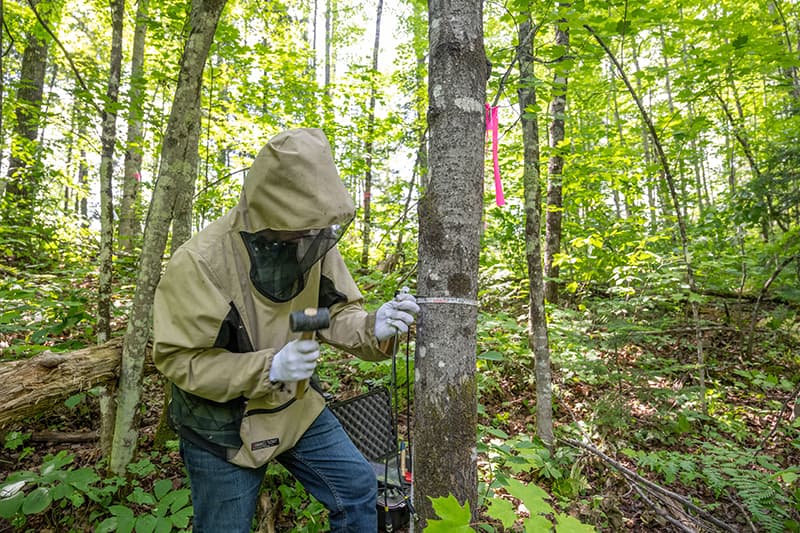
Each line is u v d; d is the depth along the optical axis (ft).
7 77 24.75
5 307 11.69
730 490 9.09
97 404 10.64
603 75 22.65
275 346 5.13
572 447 9.81
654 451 10.37
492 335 13.56
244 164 20.16
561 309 16.65
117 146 14.78
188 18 11.50
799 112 17.52
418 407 4.84
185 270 4.69
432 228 4.78
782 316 17.19
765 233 20.03
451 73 4.74
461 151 4.69
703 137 22.77
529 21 11.57
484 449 7.52
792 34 20.95
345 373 11.84
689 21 11.97
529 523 3.24
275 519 7.41
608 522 7.84
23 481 6.44
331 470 5.60
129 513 6.51
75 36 25.57
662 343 16.12
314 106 20.04
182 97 8.03
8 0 16.62
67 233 23.18
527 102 11.19
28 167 21.88
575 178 16.70
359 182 28.17
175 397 5.21
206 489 5.01
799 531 7.66
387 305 5.25
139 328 7.70
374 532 5.71
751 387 14.03
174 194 7.98
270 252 4.77
